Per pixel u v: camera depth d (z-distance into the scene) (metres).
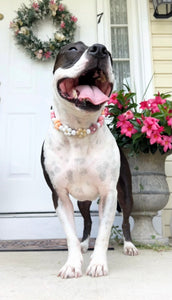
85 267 1.43
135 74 3.10
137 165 2.20
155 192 2.12
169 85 3.02
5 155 2.83
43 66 3.04
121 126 2.11
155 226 2.65
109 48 3.19
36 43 2.97
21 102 2.96
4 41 3.09
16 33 3.02
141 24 3.13
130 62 3.17
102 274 1.22
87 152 1.44
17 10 3.16
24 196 2.75
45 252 1.89
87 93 1.26
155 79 3.02
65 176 1.46
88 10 3.20
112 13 3.31
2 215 2.61
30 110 2.95
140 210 2.17
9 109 2.94
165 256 1.71
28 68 3.04
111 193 1.46
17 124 2.91
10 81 3.01
